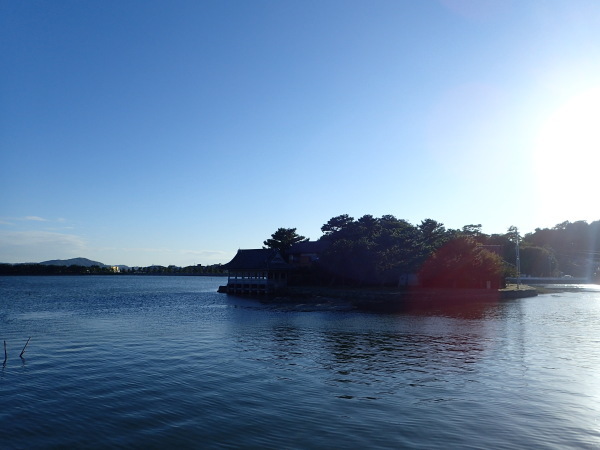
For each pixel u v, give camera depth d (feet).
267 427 49.75
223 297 264.31
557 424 50.57
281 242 332.19
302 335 114.83
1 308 192.85
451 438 46.57
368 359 84.79
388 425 50.21
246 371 75.05
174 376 71.56
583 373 73.26
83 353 90.02
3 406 56.85
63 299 250.98
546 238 618.85
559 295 281.33
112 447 44.86
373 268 235.20
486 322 142.20
